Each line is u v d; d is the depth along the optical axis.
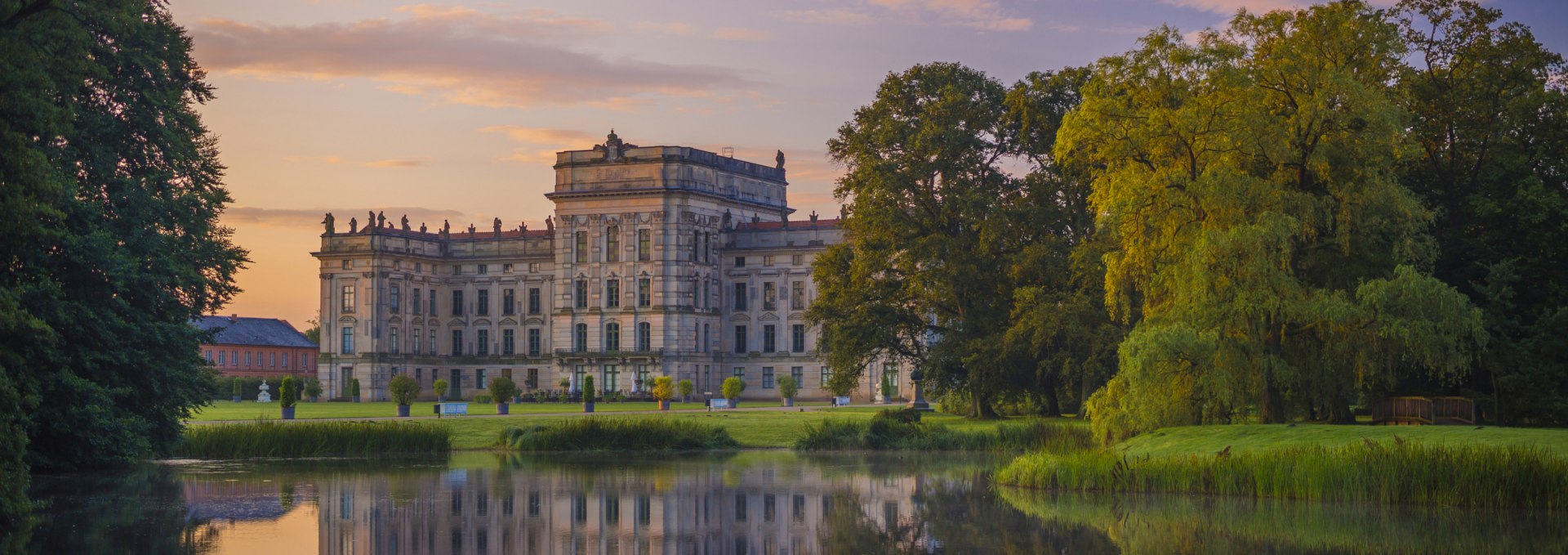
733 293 152.12
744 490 47.41
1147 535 35.00
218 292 56.91
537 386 157.50
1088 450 52.75
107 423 48.22
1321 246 53.88
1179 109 54.47
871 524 38.31
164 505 42.12
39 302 44.53
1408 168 58.12
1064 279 79.25
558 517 40.16
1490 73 61.06
